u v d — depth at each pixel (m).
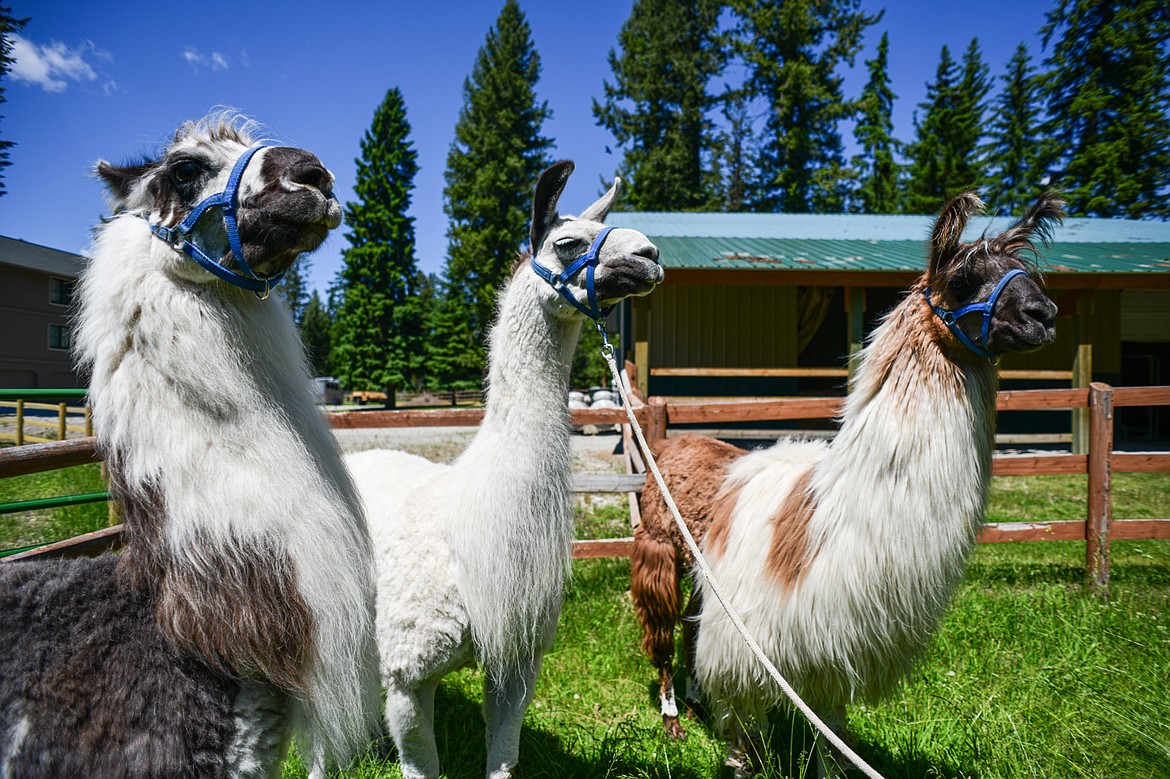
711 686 2.81
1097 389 5.05
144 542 1.54
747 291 13.95
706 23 34.22
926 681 3.53
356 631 1.74
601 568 5.47
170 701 1.46
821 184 32.22
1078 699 3.36
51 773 1.39
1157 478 9.69
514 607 2.23
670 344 13.90
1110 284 11.09
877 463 2.40
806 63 31.98
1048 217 2.53
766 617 2.59
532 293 2.34
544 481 2.29
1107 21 29.34
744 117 35.03
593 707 3.56
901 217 18.17
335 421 4.89
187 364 1.55
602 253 2.28
